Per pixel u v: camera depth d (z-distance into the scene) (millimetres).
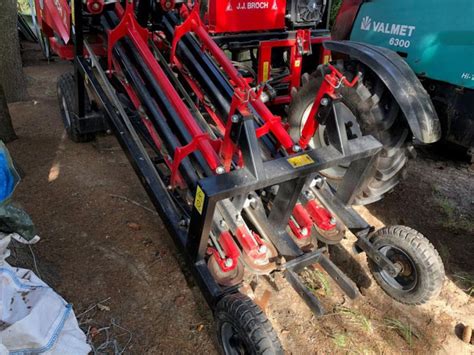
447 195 3674
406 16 2977
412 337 2389
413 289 2377
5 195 1715
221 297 1979
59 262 2652
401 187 3764
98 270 2635
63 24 3434
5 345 1692
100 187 3416
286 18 4145
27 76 5832
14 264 2287
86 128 3775
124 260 2732
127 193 3377
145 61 2703
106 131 4086
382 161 2674
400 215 3410
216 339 2186
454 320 2514
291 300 2549
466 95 2840
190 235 2043
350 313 2486
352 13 3406
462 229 3279
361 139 2270
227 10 3715
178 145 2455
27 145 3938
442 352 2322
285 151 2473
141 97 2693
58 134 4191
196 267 2102
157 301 2480
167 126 2553
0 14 4512
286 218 2219
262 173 1899
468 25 2627
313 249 2393
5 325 1702
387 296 2637
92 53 3051
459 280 2809
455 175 3994
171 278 2635
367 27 3287
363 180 2361
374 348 2312
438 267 2246
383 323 2461
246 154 1918
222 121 2873
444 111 3002
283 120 4336
